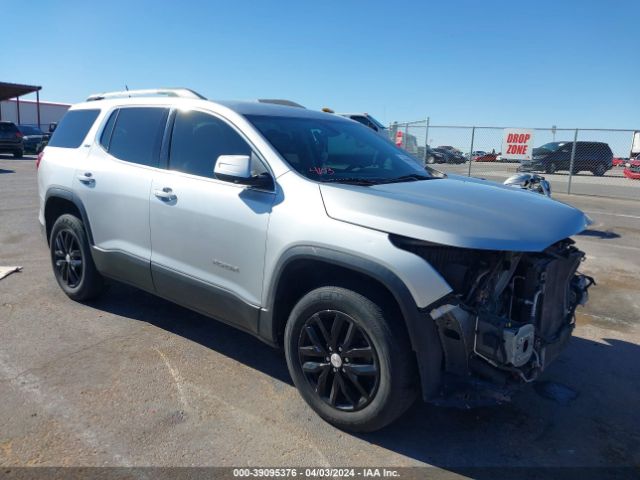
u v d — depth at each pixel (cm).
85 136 466
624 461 282
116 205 414
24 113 4706
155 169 391
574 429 310
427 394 266
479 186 356
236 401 327
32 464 262
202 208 348
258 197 321
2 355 378
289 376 360
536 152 2042
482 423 313
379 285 279
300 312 302
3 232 790
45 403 317
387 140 448
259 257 318
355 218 278
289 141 347
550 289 294
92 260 456
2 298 495
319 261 289
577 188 1672
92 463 265
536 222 285
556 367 388
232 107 366
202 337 418
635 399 346
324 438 292
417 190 316
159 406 318
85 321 444
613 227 995
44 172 495
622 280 616
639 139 1848
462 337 258
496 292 271
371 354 275
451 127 1744
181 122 388
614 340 441
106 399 323
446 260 265
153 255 390
